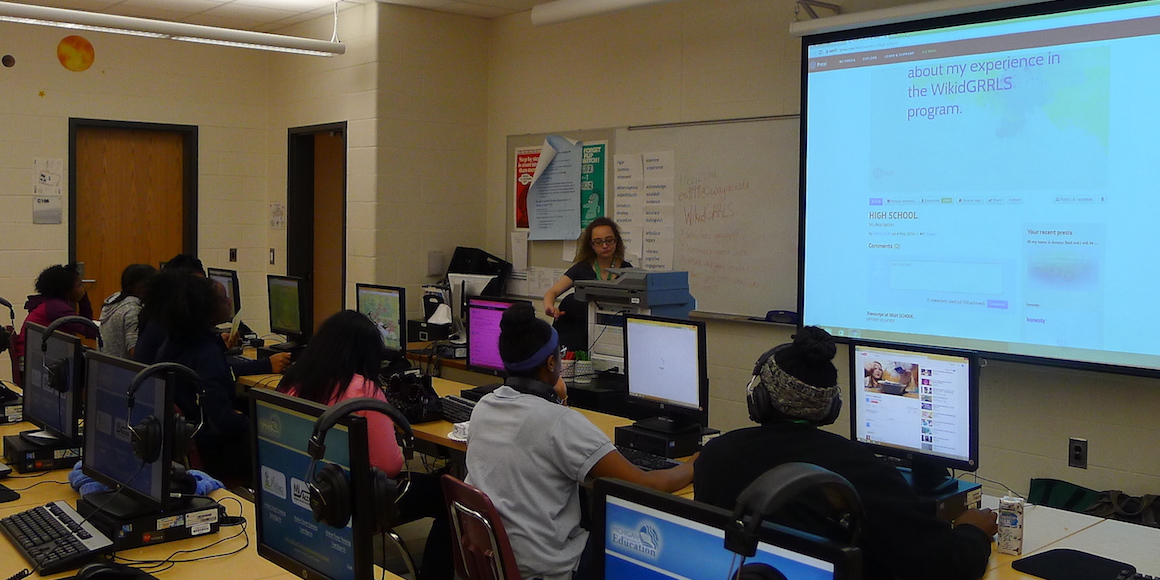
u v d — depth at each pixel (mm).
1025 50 3662
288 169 6855
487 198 6566
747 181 4836
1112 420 3588
